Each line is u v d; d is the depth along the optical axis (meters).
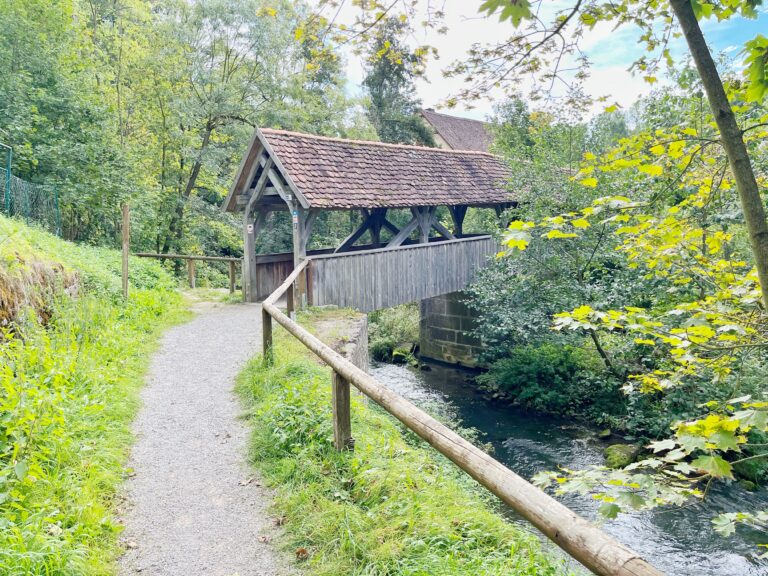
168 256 14.65
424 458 4.83
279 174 11.77
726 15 2.37
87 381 5.72
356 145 13.29
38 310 6.76
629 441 10.99
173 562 3.34
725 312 3.13
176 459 4.76
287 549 3.45
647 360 9.59
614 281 11.27
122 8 21.16
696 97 7.39
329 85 25.72
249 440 5.09
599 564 1.82
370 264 12.41
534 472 10.02
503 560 3.10
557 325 3.23
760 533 7.79
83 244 13.54
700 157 2.78
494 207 16.48
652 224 3.16
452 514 3.60
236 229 22.59
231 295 13.50
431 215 14.18
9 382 4.16
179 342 8.94
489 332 13.67
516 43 2.82
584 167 2.92
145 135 20.67
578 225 2.64
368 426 5.39
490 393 14.78
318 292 11.32
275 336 9.13
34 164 13.66
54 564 2.94
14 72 14.07
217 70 20.88
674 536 7.79
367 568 3.08
